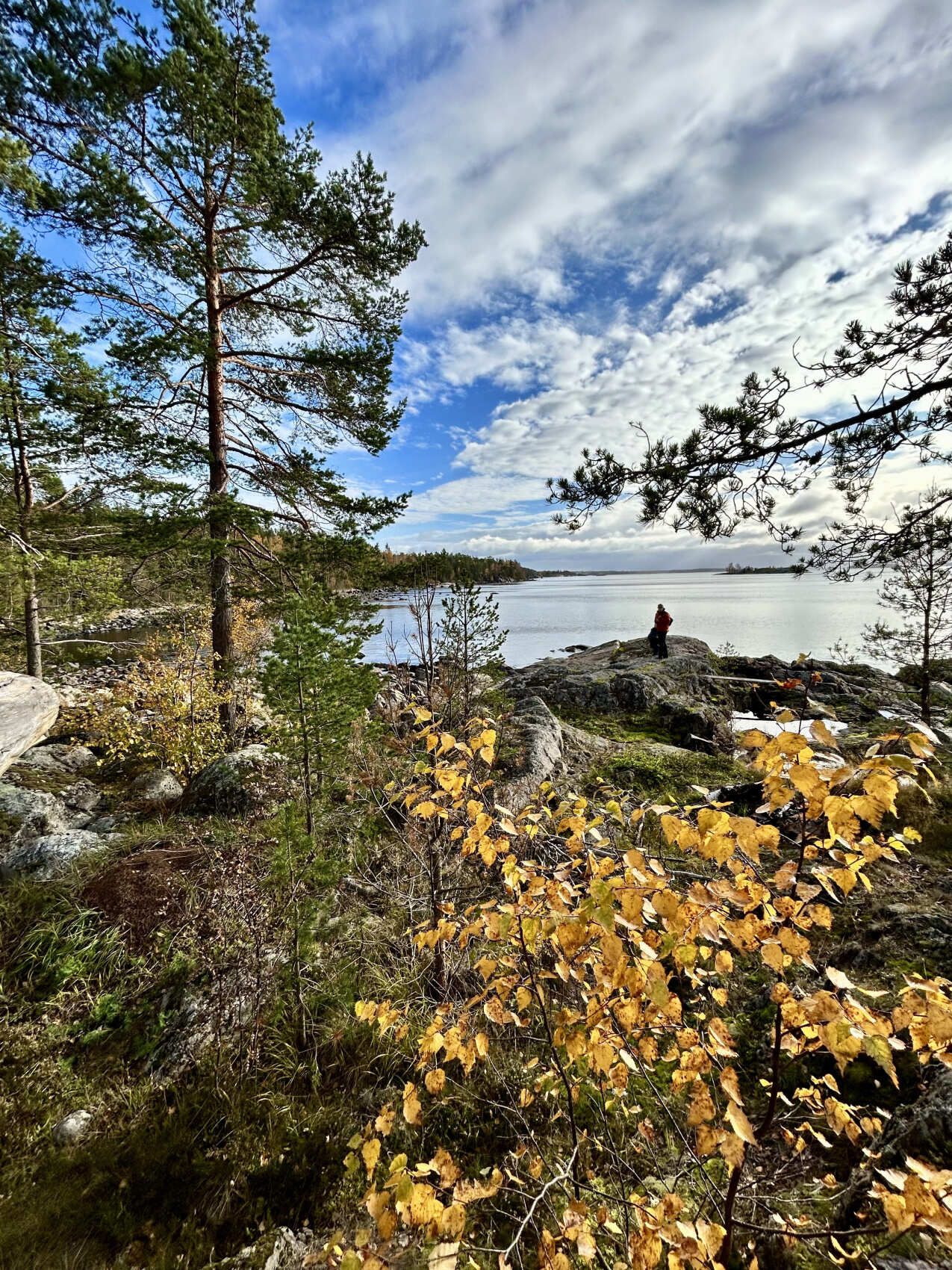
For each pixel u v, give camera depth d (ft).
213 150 26.66
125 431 28.96
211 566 32.60
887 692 52.31
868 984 12.22
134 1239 9.06
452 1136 10.53
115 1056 12.60
